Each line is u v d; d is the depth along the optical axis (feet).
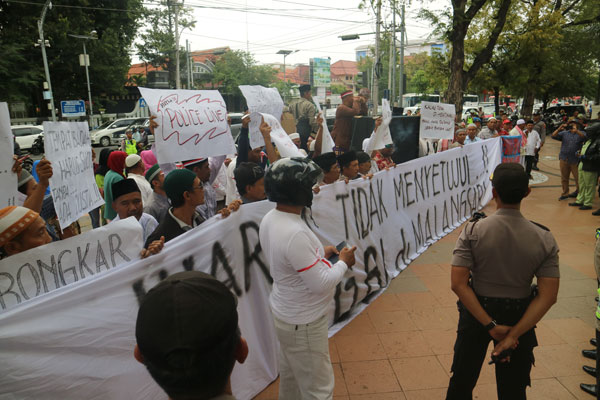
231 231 9.33
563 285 15.31
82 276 6.85
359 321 13.16
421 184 19.42
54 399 6.19
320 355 7.48
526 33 59.77
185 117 10.42
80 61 96.17
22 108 108.99
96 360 6.64
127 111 137.49
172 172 9.17
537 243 7.01
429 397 9.64
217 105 11.26
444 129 21.91
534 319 6.95
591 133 25.68
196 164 12.77
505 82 64.59
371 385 10.09
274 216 7.45
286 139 12.38
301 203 7.30
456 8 39.55
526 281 7.13
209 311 3.14
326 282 7.17
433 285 15.58
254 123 12.25
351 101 24.90
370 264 14.85
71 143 8.75
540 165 46.96
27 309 5.88
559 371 10.43
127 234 7.39
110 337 6.81
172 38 124.98
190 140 10.46
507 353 6.97
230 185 17.10
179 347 2.99
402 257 17.44
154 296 3.22
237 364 9.29
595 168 25.61
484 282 7.32
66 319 6.31
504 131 38.04
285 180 7.11
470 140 27.96
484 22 61.67
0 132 7.67
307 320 7.34
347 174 14.69
